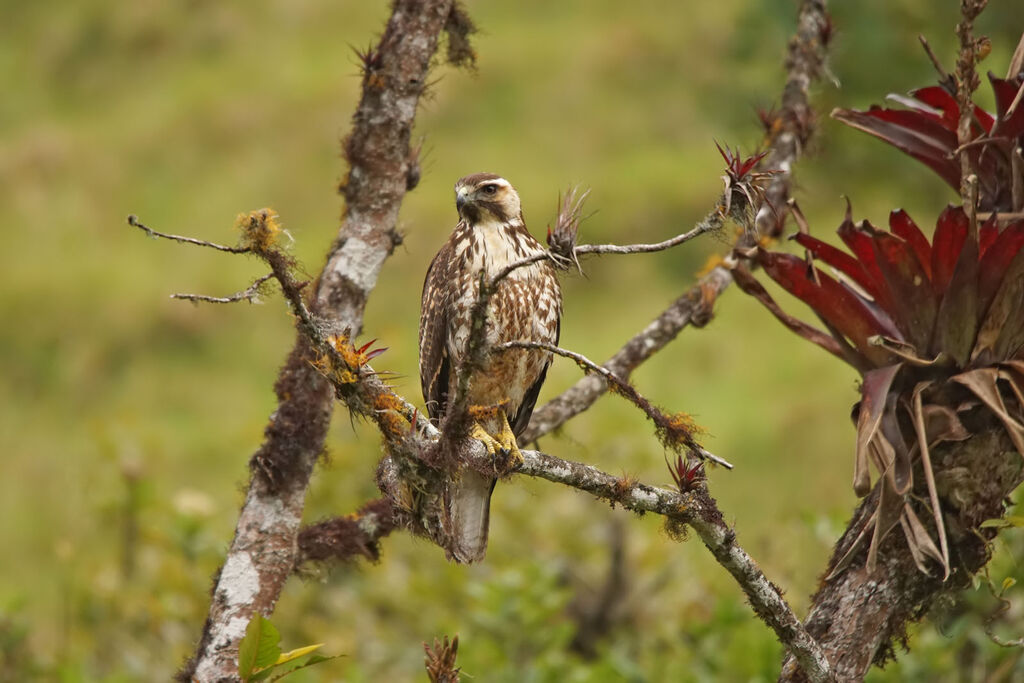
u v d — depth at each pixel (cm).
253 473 710
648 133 3241
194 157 3316
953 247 595
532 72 3475
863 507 638
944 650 845
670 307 834
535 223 2827
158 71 3828
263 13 3981
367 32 3850
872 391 601
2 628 1037
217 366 2511
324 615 1186
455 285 895
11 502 1825
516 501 1214
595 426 1285
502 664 920
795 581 1067
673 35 3566
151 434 1797
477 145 3231
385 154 729
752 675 877
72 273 2812
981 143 604
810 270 622
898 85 1587
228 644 679
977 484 605
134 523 1162
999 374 596
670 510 591
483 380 894
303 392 711
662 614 1155
